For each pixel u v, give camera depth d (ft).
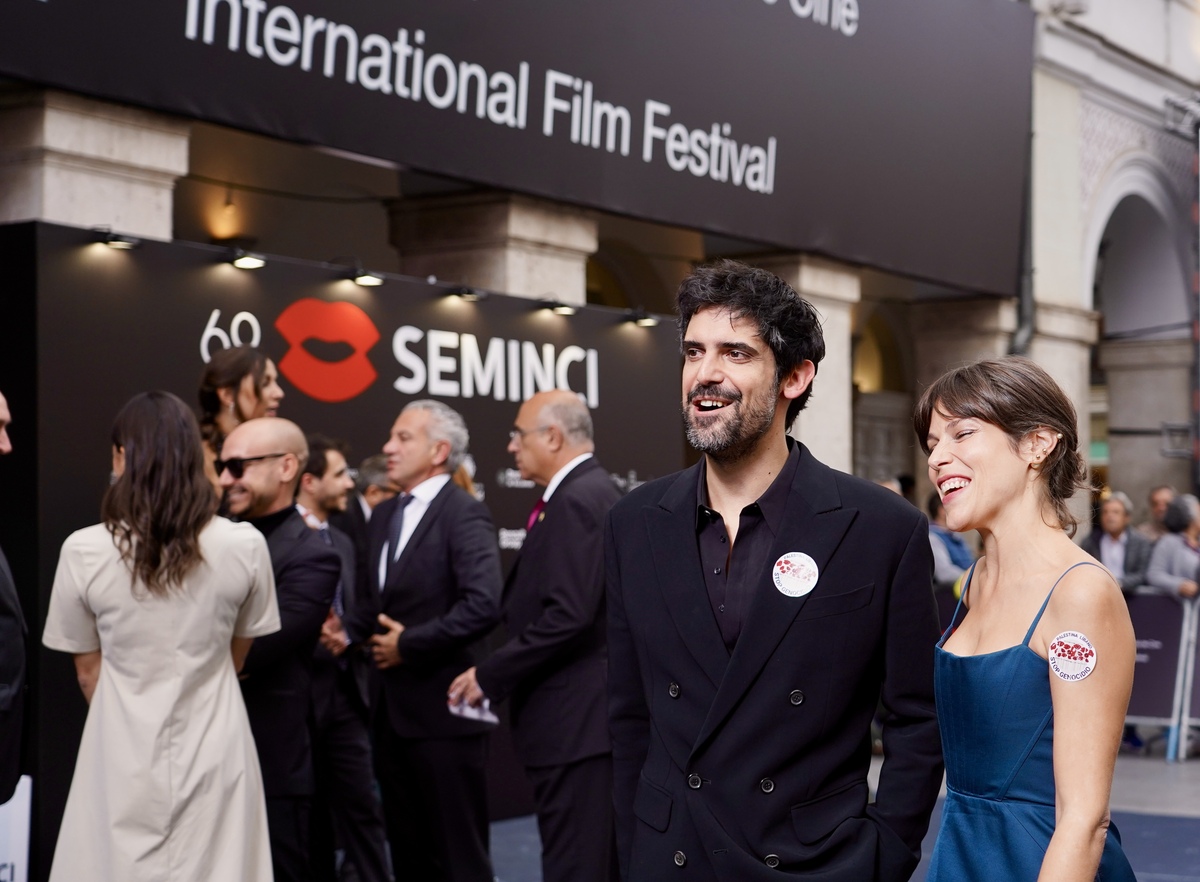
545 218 24.38
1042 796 6.54
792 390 7.57
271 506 12.10
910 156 32.37
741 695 7.21
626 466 23.31
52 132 17.19
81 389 16.24
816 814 7.20
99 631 10.14
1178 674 28.30
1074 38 40.16
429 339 20.42
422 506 14.11
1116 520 29.37
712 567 7.51
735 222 27.61
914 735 7.43
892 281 35.83
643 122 25.32
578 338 22.67
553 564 12.37
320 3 19.76
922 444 7.49
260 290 18.28
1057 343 39.86
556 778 12.39
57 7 16.67
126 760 9.82
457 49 21.84
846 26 30.12
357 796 14.48
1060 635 6.46
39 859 15.20
